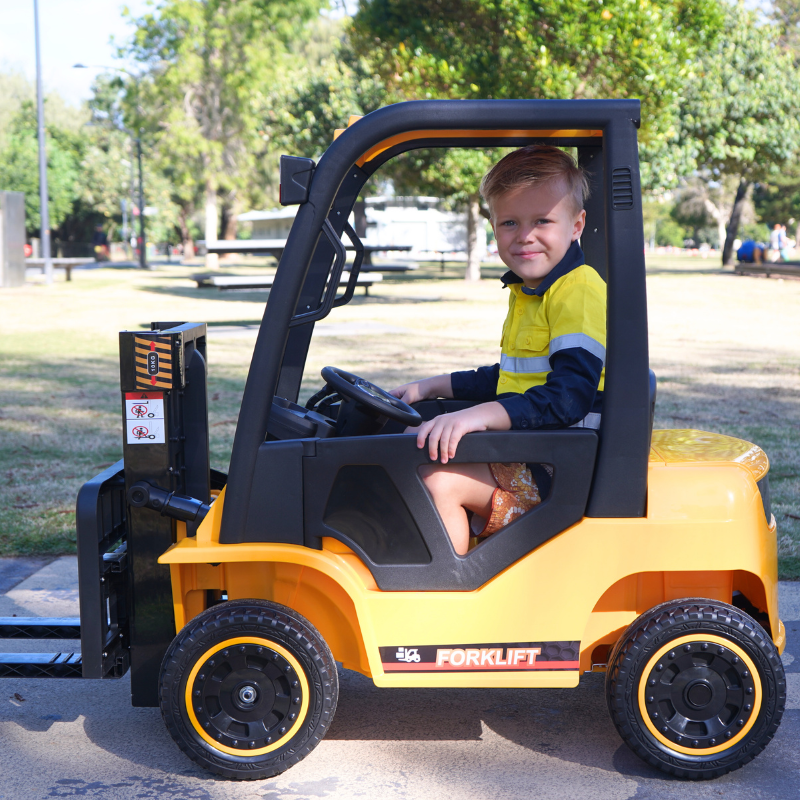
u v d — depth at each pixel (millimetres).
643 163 20109
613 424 2254
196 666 2281
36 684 2947
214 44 39312
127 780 2350
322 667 2291
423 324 14336
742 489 2311
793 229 67688
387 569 2320
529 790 2295
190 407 2520
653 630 2260
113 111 61125
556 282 2367
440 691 2898
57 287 25266
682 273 30859
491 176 2377
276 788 2305
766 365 9797
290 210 34375
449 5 15898
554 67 14258
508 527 2312
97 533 2428
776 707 2283
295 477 2293
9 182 51938
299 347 2635
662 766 2318
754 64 25906
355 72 24859
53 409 7414
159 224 61438
